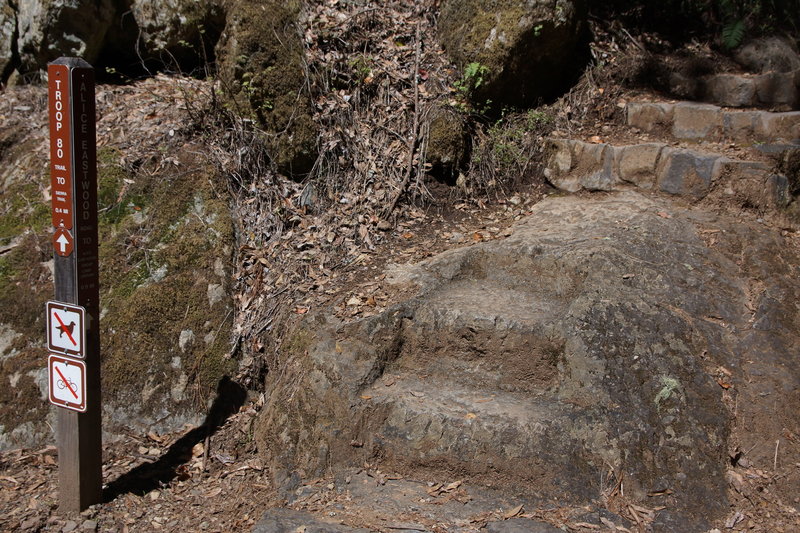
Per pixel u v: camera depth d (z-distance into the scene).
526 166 5.66
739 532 3.22
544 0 5.56
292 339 4.29
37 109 5.71
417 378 4.14
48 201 4.97
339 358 4.05
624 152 5.31
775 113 5.32
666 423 3.59
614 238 4.57
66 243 3.29
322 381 3.98
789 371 3.84
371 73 5.69
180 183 5.02
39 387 4.29
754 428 3.63
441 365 4.16
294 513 3.43
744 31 6.40
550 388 3.93
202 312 4.61
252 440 4.12
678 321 3.99
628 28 6.60
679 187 5.11
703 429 3.58
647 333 3.92
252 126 5.30
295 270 4.80
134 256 4.68
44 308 4.52
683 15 6.74
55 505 3.62
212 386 4.44
